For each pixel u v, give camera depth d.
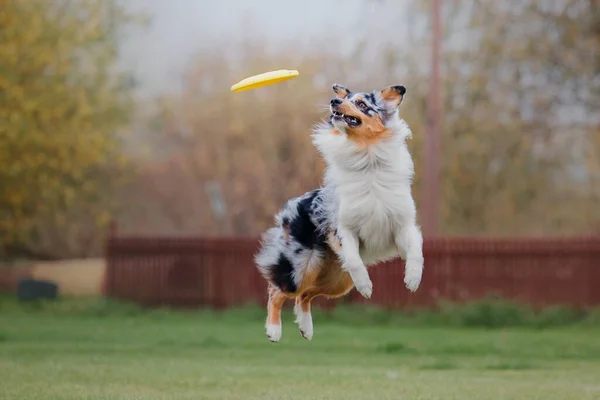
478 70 29.72
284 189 36.84
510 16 29.20
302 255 9.54
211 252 23.70
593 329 20.25
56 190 28.19
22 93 26.11
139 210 43.91
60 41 27.12
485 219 31.56
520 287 21.88
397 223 8.99
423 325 21.05
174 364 13.80
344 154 8.95
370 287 8.87
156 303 23.98
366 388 11.30
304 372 12.92
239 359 14.68
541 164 30.81
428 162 24.19
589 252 21.47
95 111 28.66
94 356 14.87
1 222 28.98
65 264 35.34
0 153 26.12
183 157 41.62
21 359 14.38
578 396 10.71
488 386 11.64
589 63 28.52
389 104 9.05
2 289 32.41
